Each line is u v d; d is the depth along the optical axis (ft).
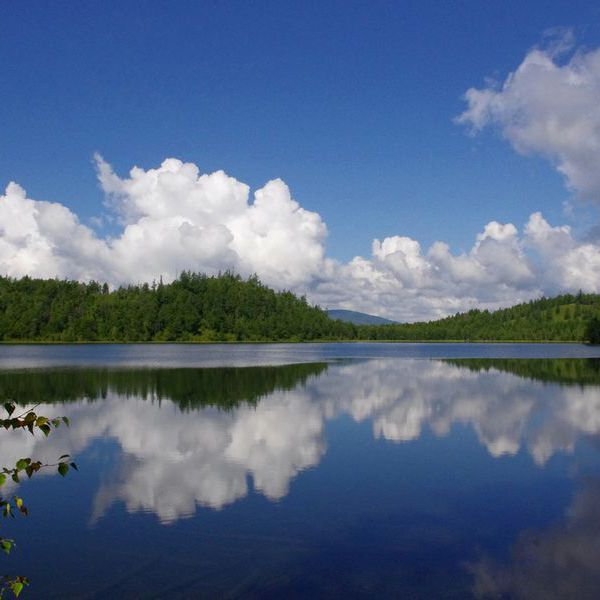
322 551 50.55
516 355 410.31
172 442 91.50
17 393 151.74
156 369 238.68
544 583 44.78
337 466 77.97
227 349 510.99
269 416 115.96
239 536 53.72
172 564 47.93
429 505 62.49
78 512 59.93
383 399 143.43
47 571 46.73
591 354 426.51
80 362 287.07
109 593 43.19
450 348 604.90
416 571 46.70
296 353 431.84
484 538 53.62
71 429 101.50
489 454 85.20
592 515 59.57
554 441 94.22
